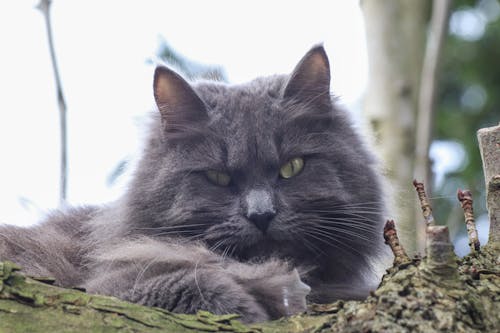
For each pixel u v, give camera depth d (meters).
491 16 8.38
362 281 3.85
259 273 3.21
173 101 3.79
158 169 3.73
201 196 3.59
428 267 2.20
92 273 3.54
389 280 2.31
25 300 2.19
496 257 2.53
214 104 3.86
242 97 3.88
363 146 4.02
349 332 2.12
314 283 3.67
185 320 2.27
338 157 3.79
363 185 3.80
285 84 3.92
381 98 6.37
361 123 4.23
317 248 3.62
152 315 2.24
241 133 3.67
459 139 8.15
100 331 2.15
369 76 6.55
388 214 3.96
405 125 6.25
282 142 3.71
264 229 3.43
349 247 3.72
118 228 3.70
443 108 8.28
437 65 5.64
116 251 3.37
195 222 3.55
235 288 2.91
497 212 2.65
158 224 3.64
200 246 3.41
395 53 6.49
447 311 2.12
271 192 3.53
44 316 2.17
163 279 2.91
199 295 2.85
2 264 2.25
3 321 2.13
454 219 6.23
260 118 3.73
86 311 2.20
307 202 3.58
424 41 6.89
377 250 3.85
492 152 2.72
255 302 2.97
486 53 8.30
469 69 8.33
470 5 8.44
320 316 2.40
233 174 3.62
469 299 2.17
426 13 7.61
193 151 3.70
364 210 3.75
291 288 3.16
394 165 6.07
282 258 3.53
